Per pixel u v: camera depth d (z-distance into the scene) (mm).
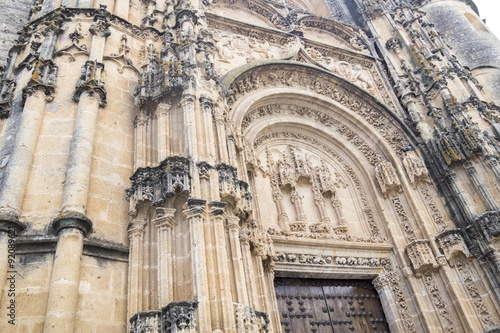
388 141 18422
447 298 14023
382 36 23266
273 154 17172
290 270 13625
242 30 19109
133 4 15289
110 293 8438
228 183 9891
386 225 16234
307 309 13609
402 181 16781
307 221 15703
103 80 11469
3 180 8820
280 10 23141
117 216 9570
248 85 16422
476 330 13031
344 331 13672
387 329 14516
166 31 13922
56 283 7680
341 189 17672
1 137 10375
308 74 18719
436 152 16672
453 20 27188
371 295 15250
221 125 11500
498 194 14992
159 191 9242
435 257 14695
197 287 7766
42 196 8984
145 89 11531
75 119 10359
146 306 8109
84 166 9398
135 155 10711
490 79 23375
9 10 16859
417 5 29234
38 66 10844
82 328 7668
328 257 14562
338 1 28344
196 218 8688
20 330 7250
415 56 20672
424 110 18828
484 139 16375
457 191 15547
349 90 19438
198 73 12062
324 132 18594
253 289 9766
